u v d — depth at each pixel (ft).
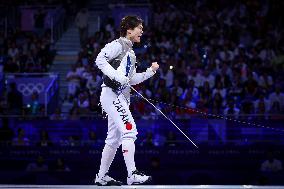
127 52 36.55
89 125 89.92
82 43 128.77
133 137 36.11
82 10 130.00
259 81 103.40
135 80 38.24
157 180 81.61
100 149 84.64
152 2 138.31
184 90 98.73
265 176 80.59
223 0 131.64
